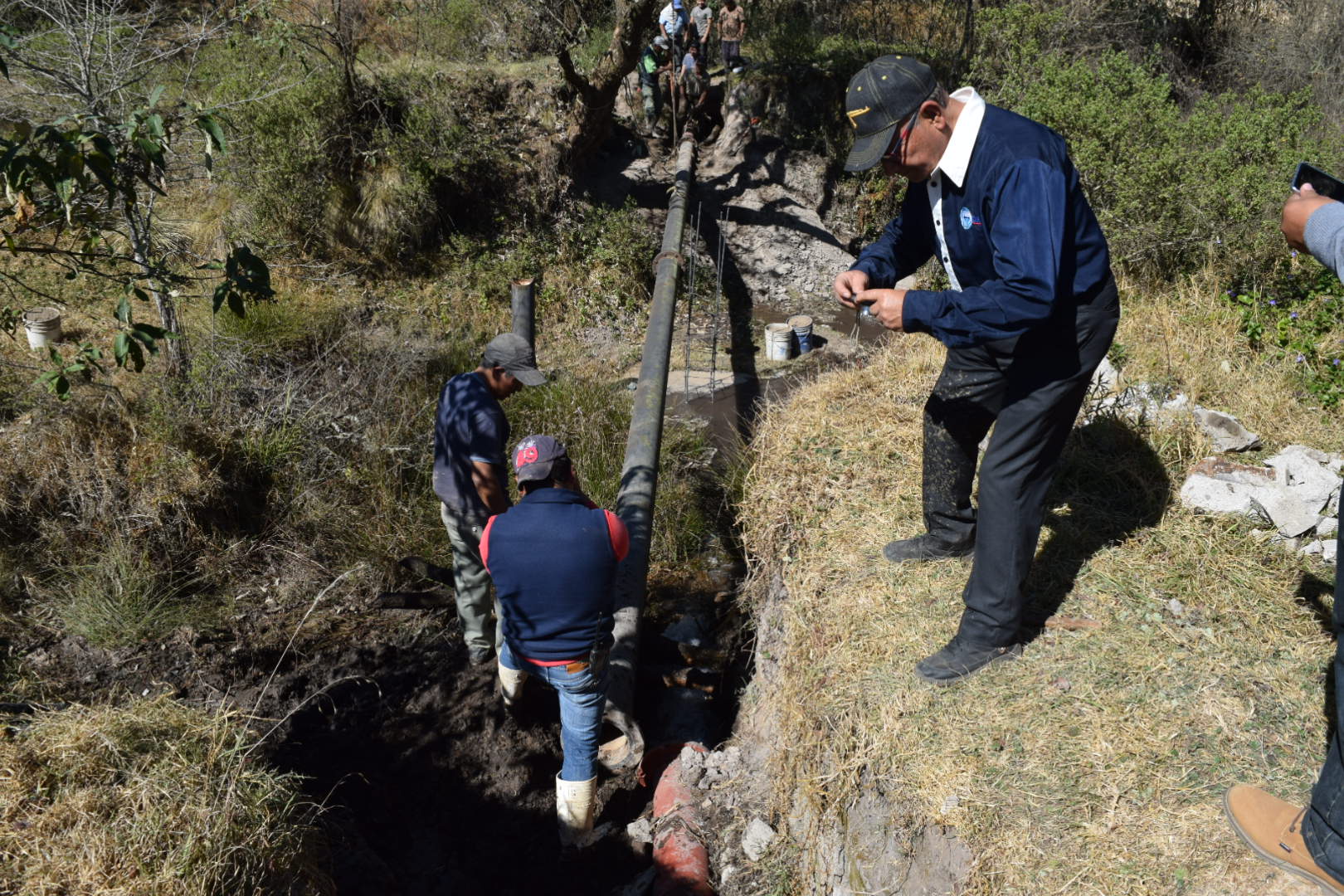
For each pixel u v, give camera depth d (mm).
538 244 10078
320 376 7215
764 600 4434
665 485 6777
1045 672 2918
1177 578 3254
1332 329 4969
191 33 8391
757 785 3807
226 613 5414
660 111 12297
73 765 2805
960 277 2711
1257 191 6188
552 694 4684
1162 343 4809
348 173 9547
